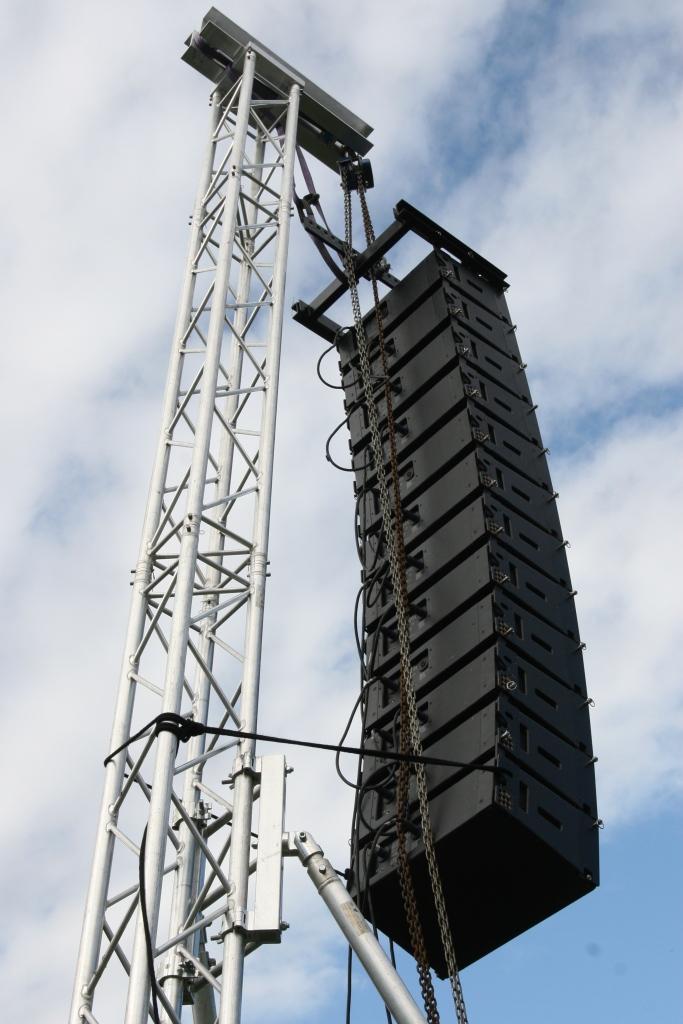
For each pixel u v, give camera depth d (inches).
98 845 499.2
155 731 500.7
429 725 572.1
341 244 775.1
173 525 583.5
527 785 538.0
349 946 482.6
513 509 641.6
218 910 479.2
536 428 697.0
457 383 681.0
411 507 660.1
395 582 618.5
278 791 503.5
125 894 486.6
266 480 598.2
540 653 588.1
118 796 506.6
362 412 725.3
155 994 445.1
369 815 570.3
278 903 478.0
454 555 617.9
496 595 590.2
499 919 561.3
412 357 720.3
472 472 641.6
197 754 562.3
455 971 508.1
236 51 776.3
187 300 665.6
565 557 644.1
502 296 770.2
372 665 621.6
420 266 748.0
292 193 710.5
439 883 522.3
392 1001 462.9
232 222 661.3
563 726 571.2
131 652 552.1
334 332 779.4
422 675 595.2
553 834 534.6
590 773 569.0
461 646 585.3
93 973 472.7
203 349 646.5
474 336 716.7
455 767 546.3
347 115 814.5
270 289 666.8
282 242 681.6
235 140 705.0
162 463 608.1
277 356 639.8
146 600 569.3
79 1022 460.4
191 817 541.0
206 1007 512.7
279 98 786.2
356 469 702.5
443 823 534.0
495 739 539.8
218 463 650.2
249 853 495.8
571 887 544.4
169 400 630.5
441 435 670.5
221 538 621.0
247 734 510.0
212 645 584.7
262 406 623.5
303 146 824.3
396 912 558.9
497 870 539.2
